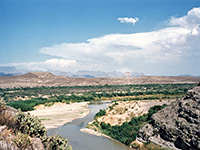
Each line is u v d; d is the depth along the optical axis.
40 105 94.31
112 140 46.44
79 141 45.09
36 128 17.78
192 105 36.94
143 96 127.06
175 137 35.81
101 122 60.19
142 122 54.00
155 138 39.38
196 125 33.44
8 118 15.45
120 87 187.38
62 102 107.31
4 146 11.59
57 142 19.11
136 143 41.53
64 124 61.97
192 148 32.22
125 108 72.75
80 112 82.50
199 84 41.31
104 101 120.00
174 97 104.69
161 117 41.69
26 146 13.31
